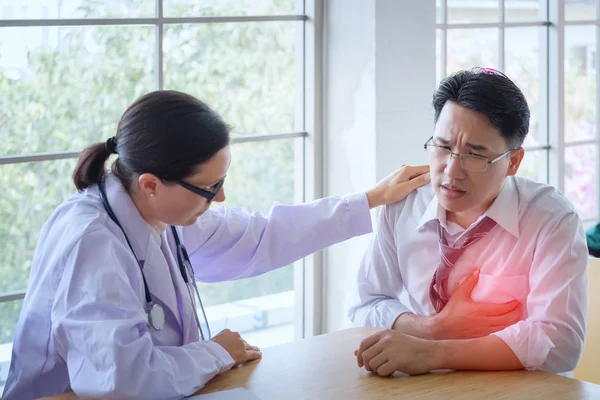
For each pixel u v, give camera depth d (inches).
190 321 74.0
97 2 99.1
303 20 115.4
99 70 100.2
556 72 139.3
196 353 67.2
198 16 107.0
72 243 66.4
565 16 139.9
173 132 64.9
